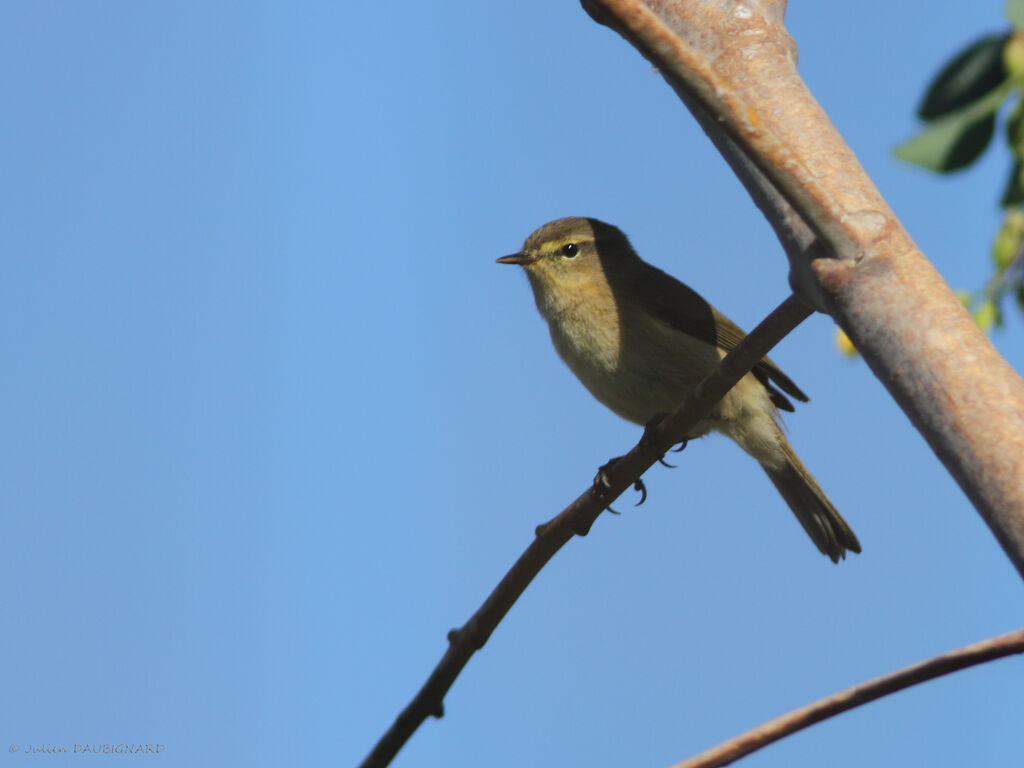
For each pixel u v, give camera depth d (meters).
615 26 3.48
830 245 3.60
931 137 4.96
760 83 4.35
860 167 4.00
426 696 6.19
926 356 3.29
